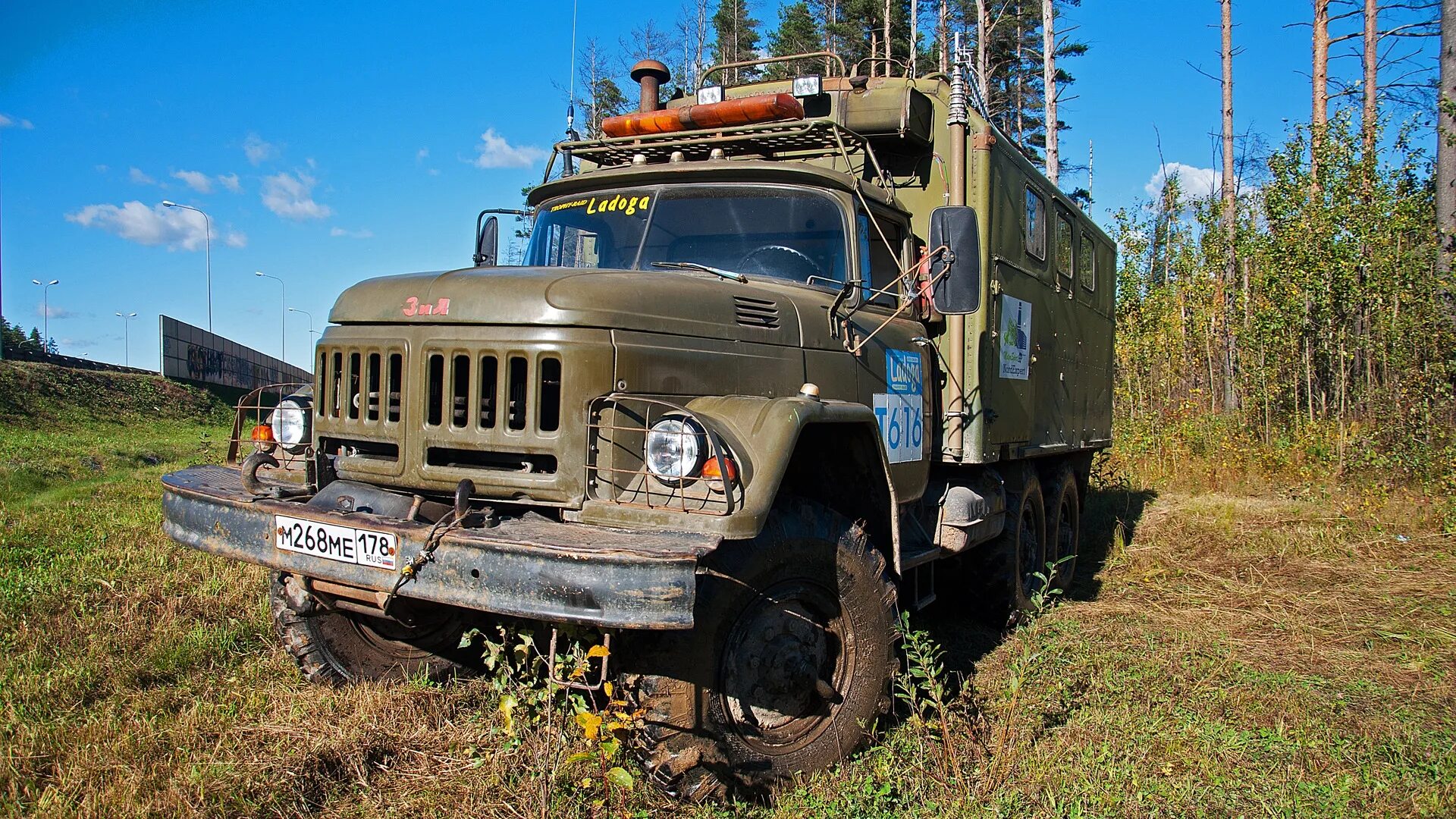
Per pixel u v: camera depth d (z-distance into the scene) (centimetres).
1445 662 533
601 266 470
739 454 312
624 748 328
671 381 345
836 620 377
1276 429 1278
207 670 451
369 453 364
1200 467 1249
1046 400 682
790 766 353
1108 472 1255
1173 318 1502
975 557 597
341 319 369
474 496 332
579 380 321
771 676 350
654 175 484
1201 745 405
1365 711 456
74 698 411
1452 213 1122
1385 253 1171
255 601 554
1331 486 1073
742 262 455
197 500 365
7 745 354
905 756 380
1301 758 397
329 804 336
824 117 529
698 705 323
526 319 325
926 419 514
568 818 321
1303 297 1245
